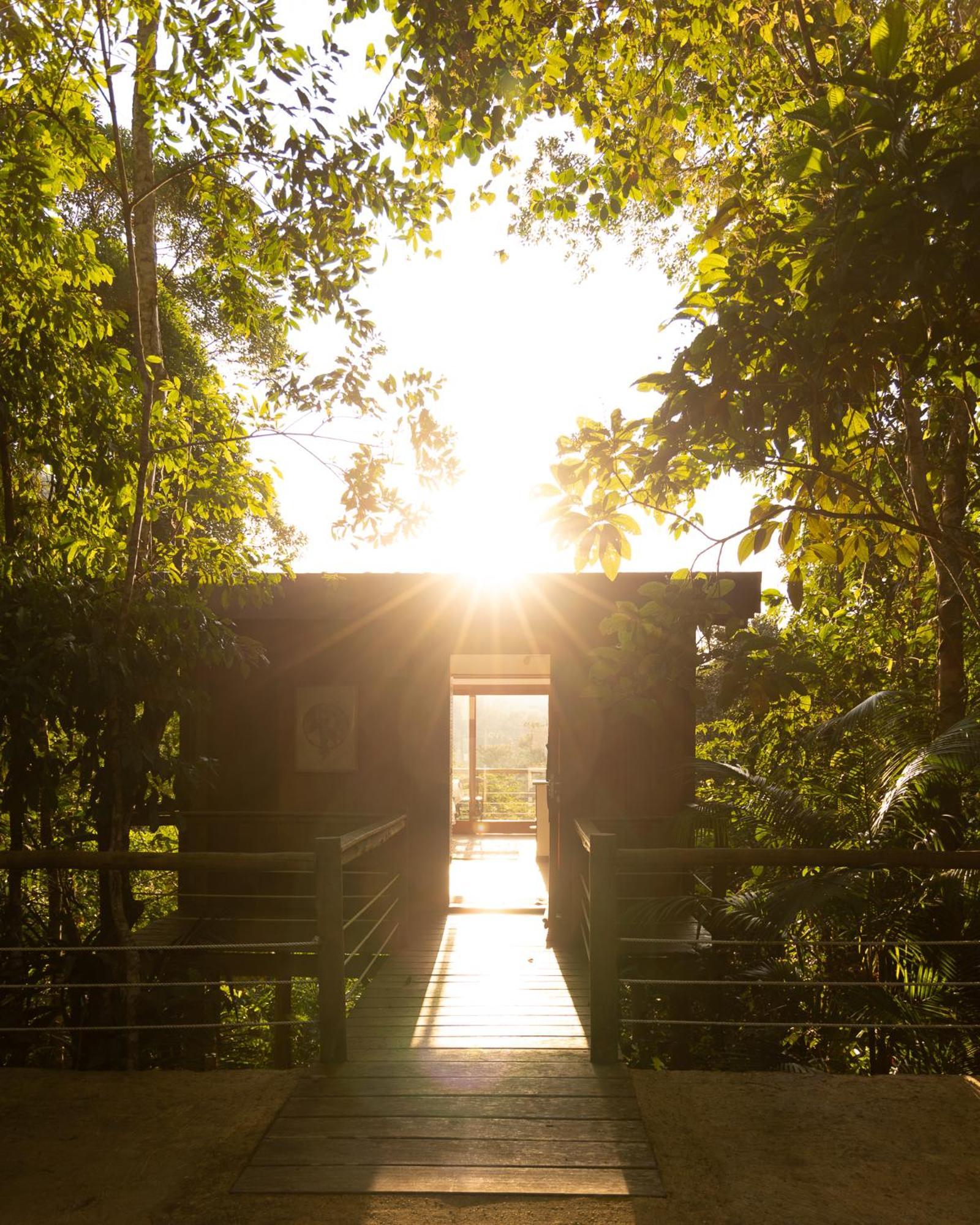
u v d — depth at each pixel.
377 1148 3.25
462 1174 3.07
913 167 3.27
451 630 8.12
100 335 5.97
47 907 6.57
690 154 7.94
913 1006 4.82
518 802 15.85
